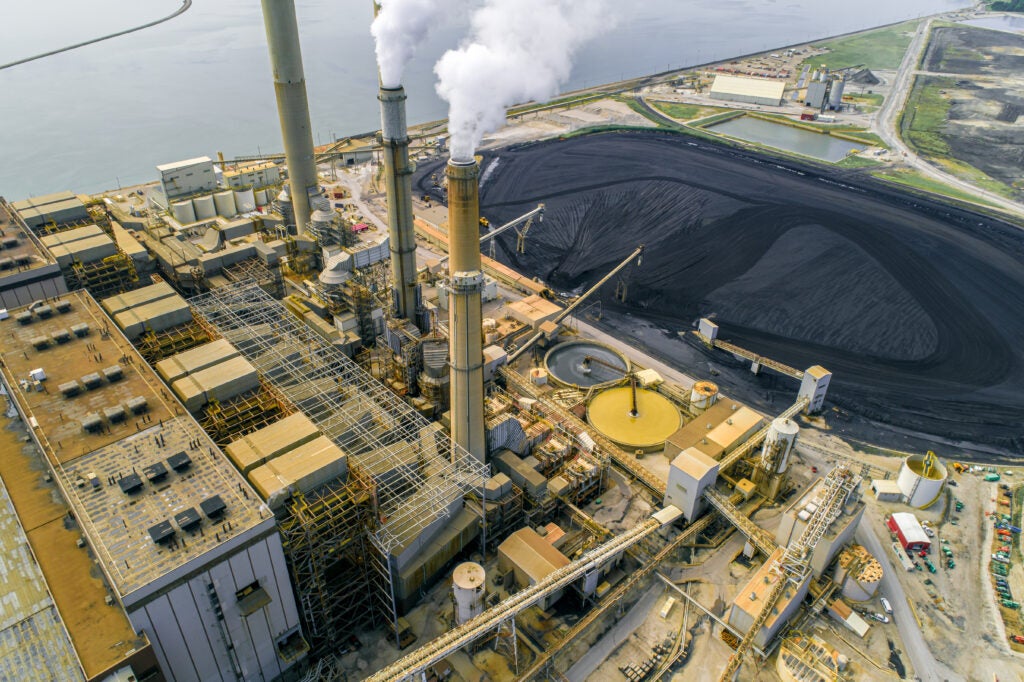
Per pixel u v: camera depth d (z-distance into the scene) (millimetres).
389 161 101188
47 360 86250
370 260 118125
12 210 124062
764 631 72250
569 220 178375
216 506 63031
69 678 57094
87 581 62031
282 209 141125
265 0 111938
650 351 127500
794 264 156500
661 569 83938
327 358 96688
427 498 76375
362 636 75562
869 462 101875
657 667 72688
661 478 97625
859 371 122500
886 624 77875
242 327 100125
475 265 74375
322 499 69188
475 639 70500
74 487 66062
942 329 134625
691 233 170625
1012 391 118062
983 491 96750
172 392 80125
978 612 79562
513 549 78375
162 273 130625
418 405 99188
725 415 105188
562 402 109625
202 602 60469
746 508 92688
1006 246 165125
